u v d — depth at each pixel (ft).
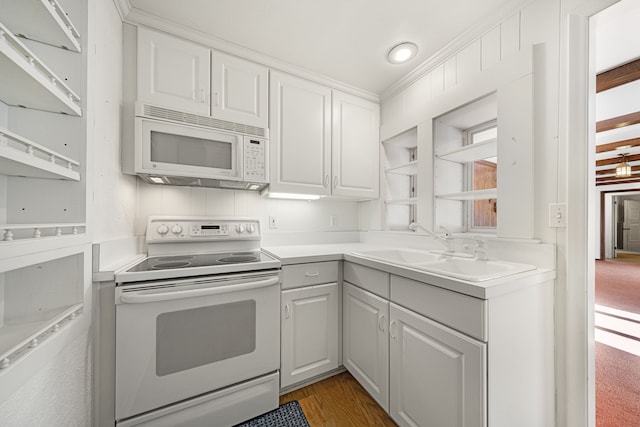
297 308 4.76
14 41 1.91
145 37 4.34
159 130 4.30
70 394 2.73
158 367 3.51
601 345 6.46
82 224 2.89
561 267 3.63
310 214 7.10
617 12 3.36
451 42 5.06
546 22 3.82
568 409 3.55
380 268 4.20
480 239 4.38
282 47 5.22
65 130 2.91
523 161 3.97
